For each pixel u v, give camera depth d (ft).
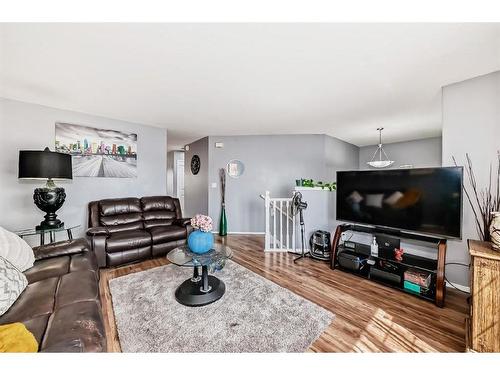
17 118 9.01
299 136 16.10
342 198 9.34
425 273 6.91
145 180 13.05
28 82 7.48
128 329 5.22
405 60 6.17
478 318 4.40
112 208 10.52
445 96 7.69
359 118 11.94
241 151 16.55
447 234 6.51
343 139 17.76
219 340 4.89
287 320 5.60
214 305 6.28
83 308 3.86
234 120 12.40
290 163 16.17
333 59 6.14
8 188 8.82
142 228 11.01
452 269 7.27
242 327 5.32
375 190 8.27
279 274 8.55
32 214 9.32
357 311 6.03
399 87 7.97
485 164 6.79
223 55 5.92
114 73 6.89
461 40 5.25
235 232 16.55
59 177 8.06
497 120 6.63
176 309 6.07
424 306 6.29
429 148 16.99
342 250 9.14
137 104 9.67
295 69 6.70
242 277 8.21
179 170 25.25
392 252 7.86
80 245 6.79
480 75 6.93
